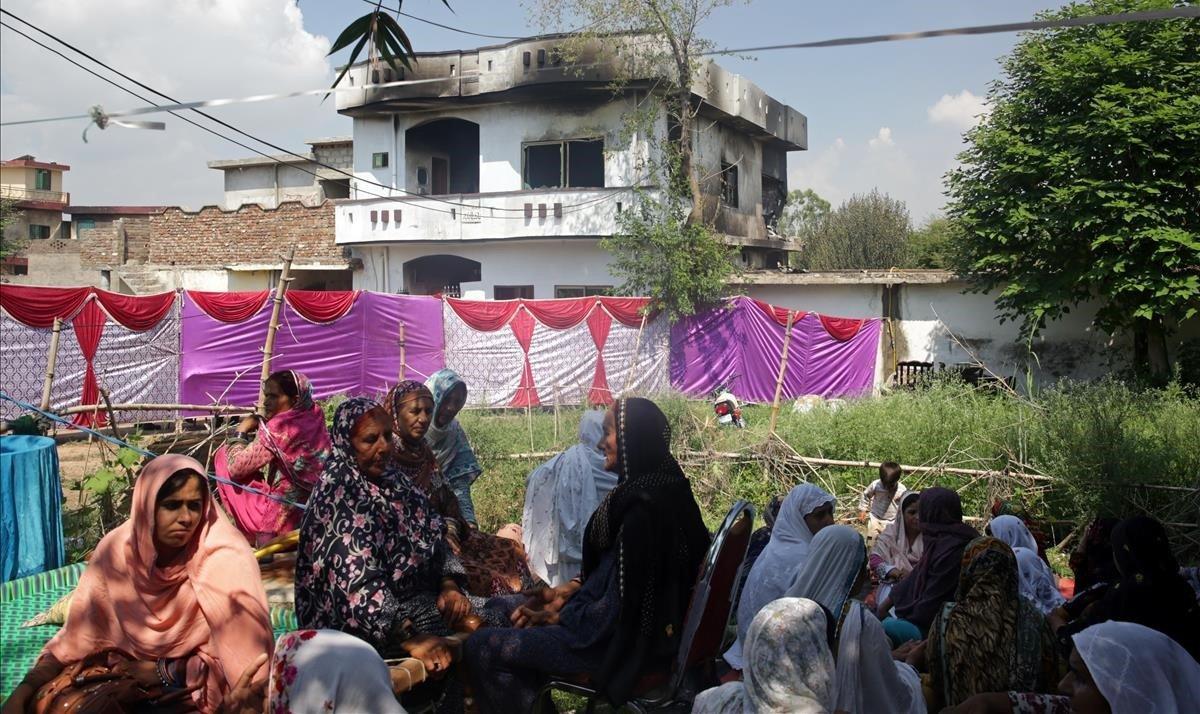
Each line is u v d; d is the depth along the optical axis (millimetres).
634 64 22156
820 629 3264
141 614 3670
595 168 25641
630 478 3871
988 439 10312
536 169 25156
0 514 4984
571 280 24531
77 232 38031
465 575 4395
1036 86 17984
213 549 3707
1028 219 17406
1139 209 16328
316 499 3846
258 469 5648
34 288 13781
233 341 16297
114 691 3467
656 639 3783
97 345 14625
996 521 5984
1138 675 3217
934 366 20156
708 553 3801
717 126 25734
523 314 19516
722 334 20266
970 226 18797
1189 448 9609
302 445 5660
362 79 25062
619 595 3801
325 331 17375
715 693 3568
